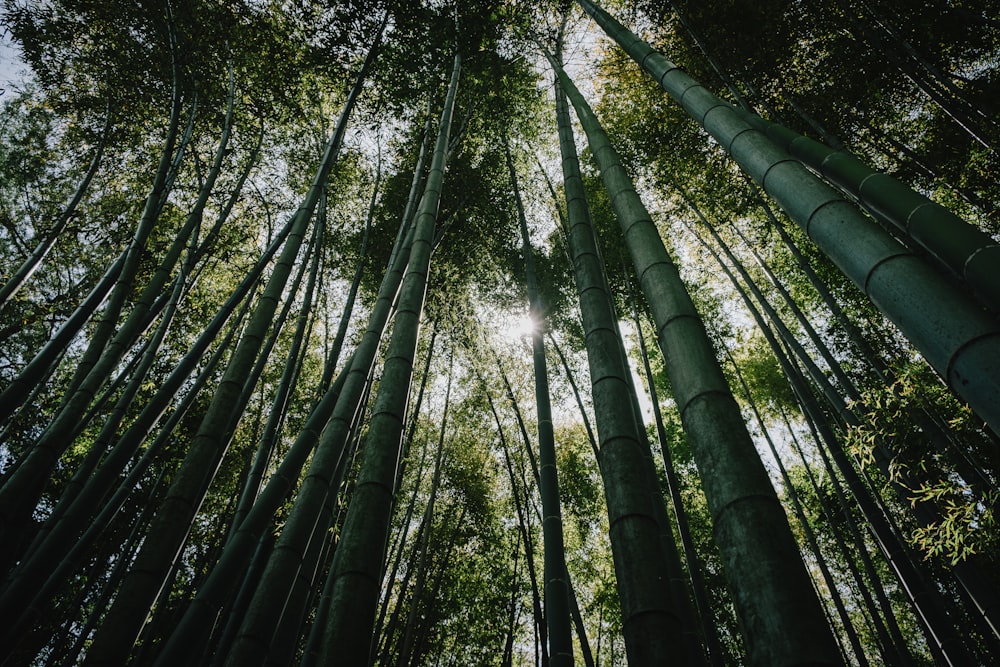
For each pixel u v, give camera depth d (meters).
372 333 3.35
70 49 5.94
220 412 3.20
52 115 7.40
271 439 4.50
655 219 8.45
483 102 7.08
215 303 7.69
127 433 3.42
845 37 5.75
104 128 6.64
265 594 2.27
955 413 3.60
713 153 7.09
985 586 3.31
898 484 4.07
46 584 3.48
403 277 3.95
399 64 6.01
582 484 8.94
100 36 5.70
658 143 7.20
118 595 2.45
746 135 2.53
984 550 2.88
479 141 7.64
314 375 8.20
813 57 6.08
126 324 4.36
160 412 3.61
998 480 4.44
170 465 6.97
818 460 8.46
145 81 5.97
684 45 6.32
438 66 6.21
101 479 3.16
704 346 1.92
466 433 8.87
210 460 3.04
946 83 4.68
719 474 1.52
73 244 7.24
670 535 3.86
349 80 6.17
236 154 6.92
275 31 5.82
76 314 3.86
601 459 2.20
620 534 1.87
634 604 1.66
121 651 2.28
